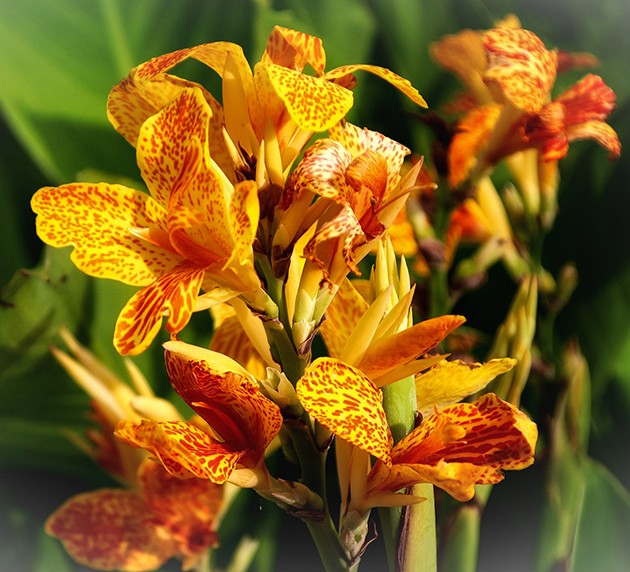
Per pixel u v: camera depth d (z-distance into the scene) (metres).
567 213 1.27
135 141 0.98
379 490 0.96
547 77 1.10
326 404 0.92
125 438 0.93
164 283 0.93
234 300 0.97
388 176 0.96
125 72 1.24
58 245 0.94
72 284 1.20
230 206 0.92
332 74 0.94
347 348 0.95
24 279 1.19
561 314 1.26
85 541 1.18
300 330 0.95
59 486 1.24
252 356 1.05
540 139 1.13
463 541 1.09
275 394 0.94
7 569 1.22
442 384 1.00
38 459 1.23
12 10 1.24
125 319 0.93
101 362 1.21
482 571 1.23
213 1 1.24
